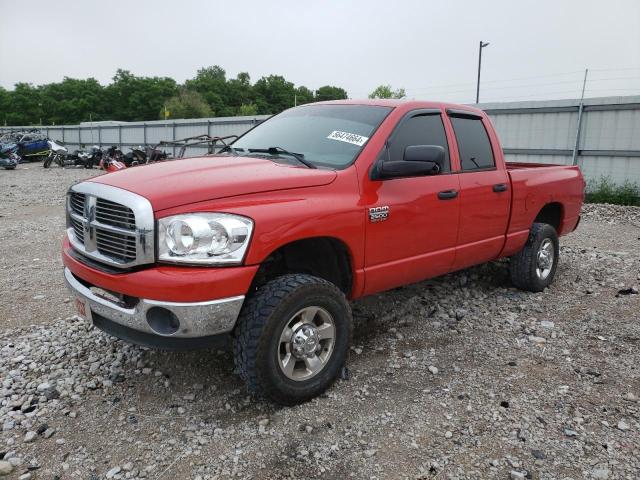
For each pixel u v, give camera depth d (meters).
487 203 4.84
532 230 5.57
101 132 35.69
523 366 4.02
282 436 3.11
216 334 3.10
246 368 3.19
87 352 4.19
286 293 3.21
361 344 4.38
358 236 3.71
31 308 5.26
